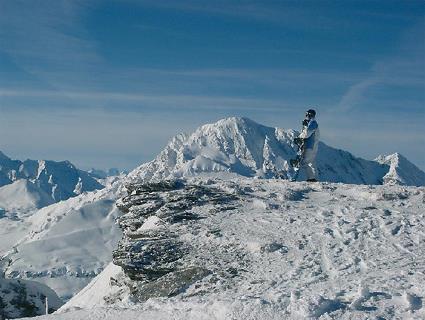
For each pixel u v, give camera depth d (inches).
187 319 472.1
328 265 661.9
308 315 434.9
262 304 460.8
